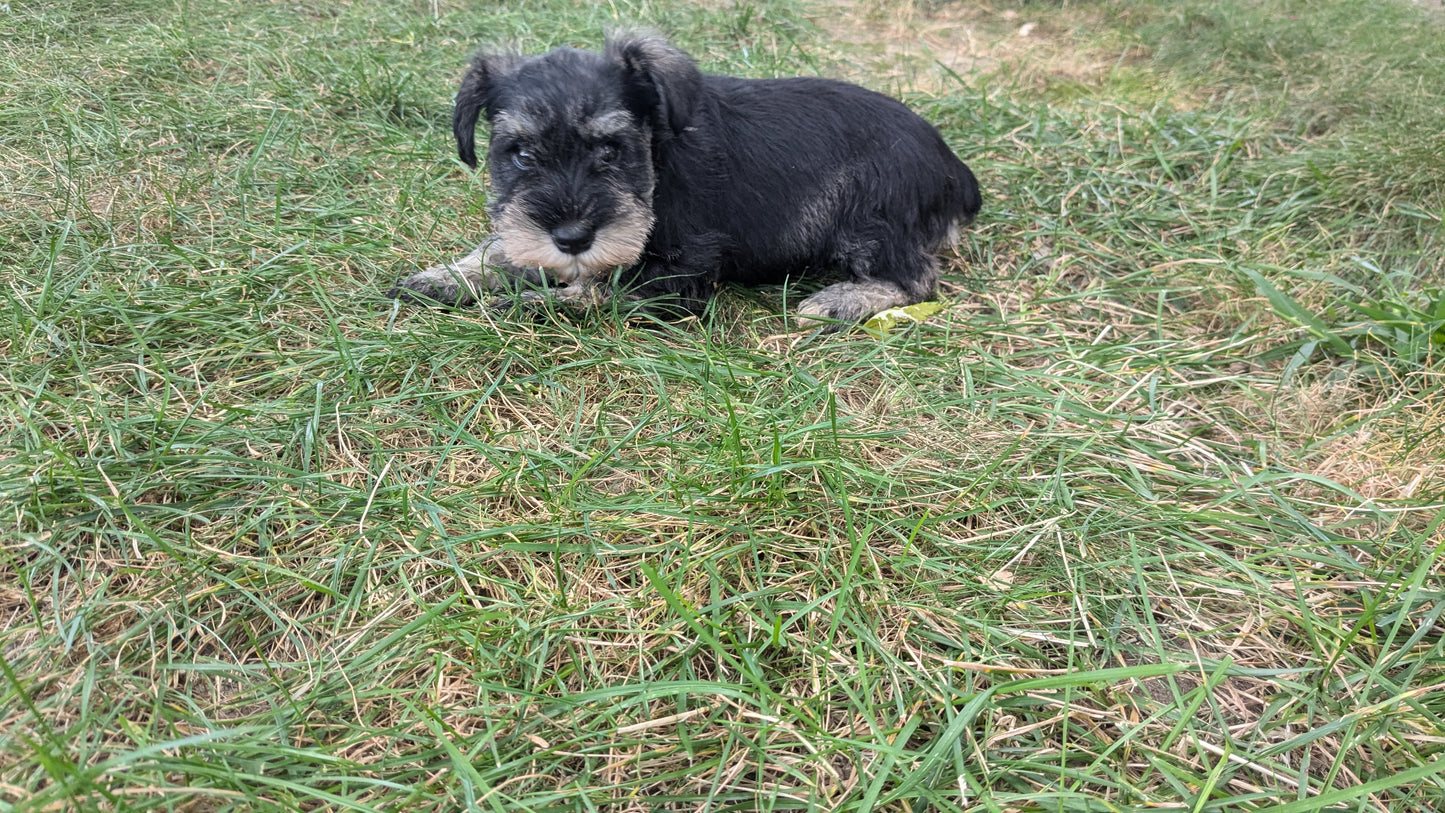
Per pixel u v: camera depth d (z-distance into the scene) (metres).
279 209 0.54
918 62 0.92
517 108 0.47
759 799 0.28
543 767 0.29
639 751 0.30
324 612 0.34
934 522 0.39
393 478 0.40
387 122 0.70
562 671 0.32
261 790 0.28
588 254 0.47
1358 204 0.63
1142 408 0.48
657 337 0.50
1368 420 0.45
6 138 0.60
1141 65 0.91
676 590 0.35
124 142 0.61
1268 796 0.29
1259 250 0.60
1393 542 0.39
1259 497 0.42
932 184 0.57
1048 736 0.32
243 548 0.36
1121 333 0.55
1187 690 0.34
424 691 0.31
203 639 0.33
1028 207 0.66
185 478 0.38
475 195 0.61
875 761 0.30
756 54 0.87
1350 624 0.36
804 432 0.41
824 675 0.33
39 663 0.31
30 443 0.38
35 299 0.46
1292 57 0.85
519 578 0.37
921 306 0.54
